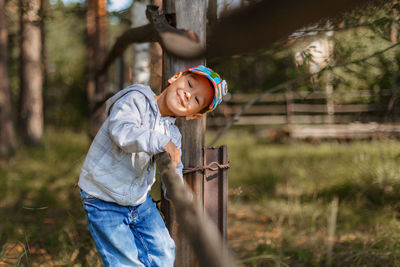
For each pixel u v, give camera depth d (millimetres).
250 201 5535
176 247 2201
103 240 1909
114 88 6602
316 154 8898
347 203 4891
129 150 1671
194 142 2158
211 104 1875
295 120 12617
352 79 3441
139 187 1911
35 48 10336
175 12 1983
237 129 13141
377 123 4723
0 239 3480
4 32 8531
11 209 4434
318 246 3588
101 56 7938
